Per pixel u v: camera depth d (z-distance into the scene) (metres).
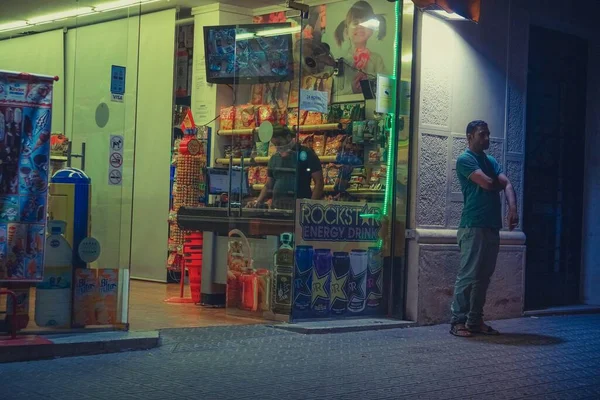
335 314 8.86
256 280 8.82
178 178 11.29
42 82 6.82
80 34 8.22
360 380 6.20
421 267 9.01
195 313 9.15
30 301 6.86
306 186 8.65
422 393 5.87
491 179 8.34
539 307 10.76
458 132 9.43
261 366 6.55
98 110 7.78
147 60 12.58
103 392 5.47
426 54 9.10
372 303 9.14
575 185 11.27
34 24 8.73
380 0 9.30
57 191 7.04
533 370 6.86
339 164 9.20
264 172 8.95
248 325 8.43
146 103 12.56
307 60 9.09
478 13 9.06
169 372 6.17
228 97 11.74
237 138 9.48
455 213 9.41
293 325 8.34
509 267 9.96
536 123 10.73
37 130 6.81
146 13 12.55
